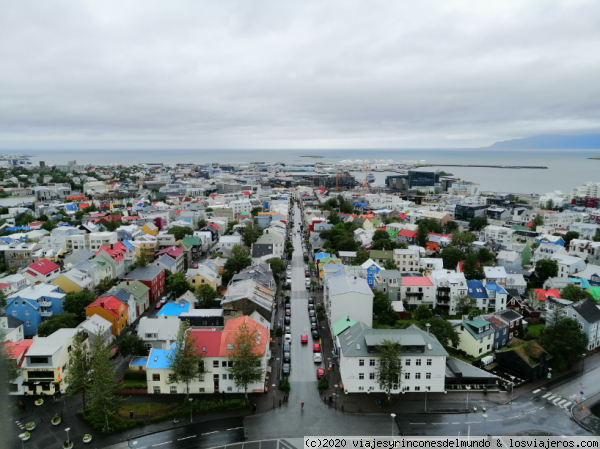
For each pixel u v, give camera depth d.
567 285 142.25
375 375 91.88
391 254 182.38
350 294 118.00
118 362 105.06
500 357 103.69
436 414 84.62
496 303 139.12
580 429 80.56
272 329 122.44
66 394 88.50
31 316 123.62
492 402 89.12
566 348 103.00
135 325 129.00
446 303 141.50
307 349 112.38
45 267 157.75
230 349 91.50
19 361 91.06
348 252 189.75
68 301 124.56
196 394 92.12
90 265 154.12
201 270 153.50
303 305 144.12
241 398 90.06
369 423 81.88
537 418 83.81
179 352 88.00
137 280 144.38
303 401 89.12
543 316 135.00
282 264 172.75
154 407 87.19
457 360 102.31
